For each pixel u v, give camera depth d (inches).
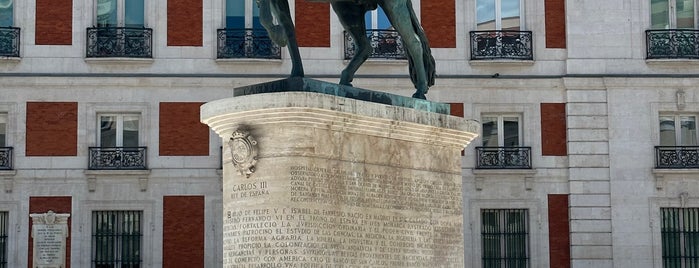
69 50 1519.4
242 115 514.9
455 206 565.3
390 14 569.9
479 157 1533.0
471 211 1523.1
